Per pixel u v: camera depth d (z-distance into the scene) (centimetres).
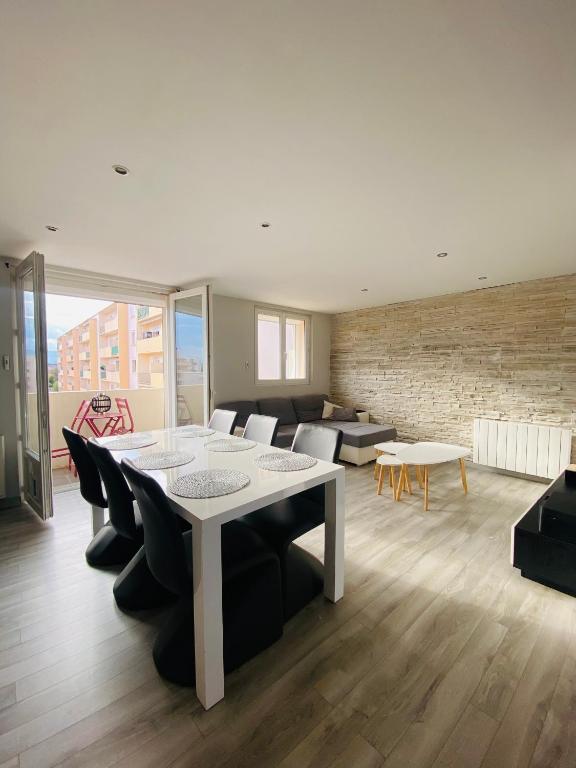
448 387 470
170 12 96
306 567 194
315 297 493
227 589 143
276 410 516
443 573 212
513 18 98
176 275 379
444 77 118
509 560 227
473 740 116
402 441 526
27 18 97
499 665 146
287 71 116
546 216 228
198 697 130
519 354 405
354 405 597
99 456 180
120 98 127
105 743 115
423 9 96
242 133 147
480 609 181
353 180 185
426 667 145
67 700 130
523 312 401
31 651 152
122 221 236
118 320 875
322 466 186
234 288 439
